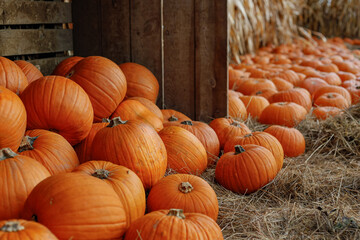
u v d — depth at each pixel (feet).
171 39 15.05
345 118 14.87
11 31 13.14
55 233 5.89
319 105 18.26
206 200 8.09
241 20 33.27
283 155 12.29
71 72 11.61
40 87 9.34
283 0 39.55
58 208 5.98
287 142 13.12
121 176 7.60
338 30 48.67
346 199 10.15
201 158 10.97
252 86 21.34
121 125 9.27
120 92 11.58
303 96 18.40
